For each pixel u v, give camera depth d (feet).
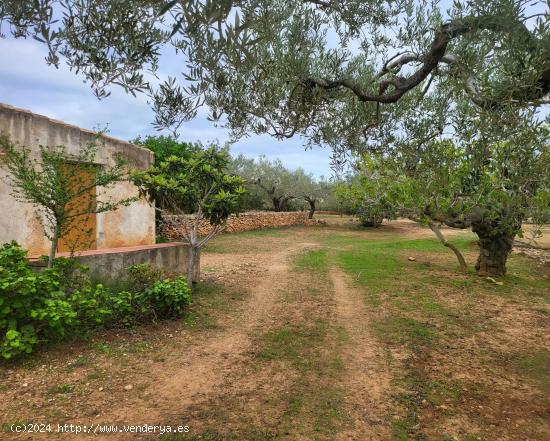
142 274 21.97
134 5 7.34
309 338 19.62
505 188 13.65
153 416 11.96
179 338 18.94
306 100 14.93
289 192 99.40
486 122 10.51
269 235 70.03
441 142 13.21
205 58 6.75
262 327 21.18
